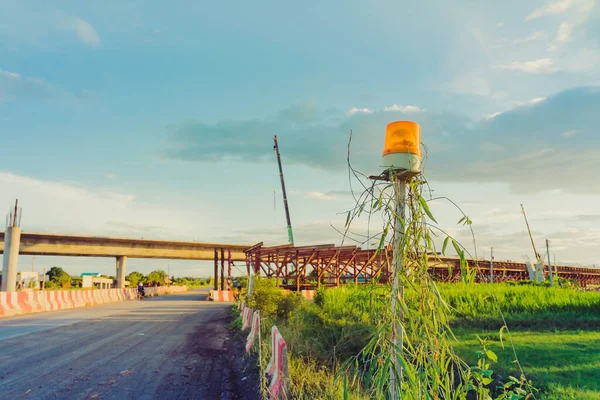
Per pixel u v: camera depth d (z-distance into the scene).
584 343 10.75
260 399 6.14
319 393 5.75
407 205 2.72
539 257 38.09
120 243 50.28
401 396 2.38
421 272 2.60
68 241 46.38
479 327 13.22
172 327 15.06
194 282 150.50
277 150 57.97
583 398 6.62
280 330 11.28
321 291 17.88
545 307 15.63
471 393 6.22
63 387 6.70
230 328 14.68
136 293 44.72
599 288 60.12
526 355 9.46
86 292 30.45
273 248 32.00
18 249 40.72
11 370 7.90
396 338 2.58
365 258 29.03
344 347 8.03
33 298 22.78
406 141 2.77
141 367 8.23
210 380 7.25
